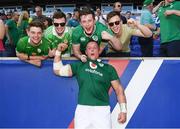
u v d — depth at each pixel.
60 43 4.08
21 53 4.04
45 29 4.54
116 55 4.41
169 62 4.01
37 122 4.09
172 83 4.01
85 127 3.57
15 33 6.53
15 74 4.09
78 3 13.66
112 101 4.01
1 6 13.80
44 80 4.08
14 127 4.10
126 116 3.84
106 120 3.60
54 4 13.72
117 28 4.25
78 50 4.08
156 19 6.68
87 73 3.67
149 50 5.88
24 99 4.09
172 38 5.04
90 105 3.60
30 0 13.86
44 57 4.07
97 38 4.06
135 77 4.04
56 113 4.08
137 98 4.04
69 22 7.78
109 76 3.70
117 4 6.08
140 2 12.62
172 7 5.03
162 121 4.01
